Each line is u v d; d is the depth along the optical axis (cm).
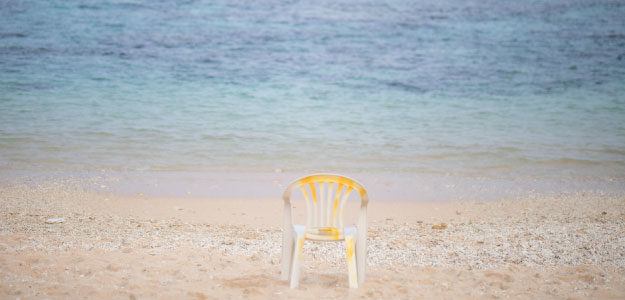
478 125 1462
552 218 758
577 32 2833
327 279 499
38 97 1642
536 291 463
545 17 3169
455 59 2366
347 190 467
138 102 1639
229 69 2130
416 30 2853
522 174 1033
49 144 1175
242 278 487
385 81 2020
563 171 1056
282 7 3297
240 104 1664
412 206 833
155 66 2127
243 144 1232
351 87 1928
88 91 1747
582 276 495
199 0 3362
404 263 551
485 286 476
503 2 3591
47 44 2375
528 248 597
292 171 1034
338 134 1345
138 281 470
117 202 820
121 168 1021
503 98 1802
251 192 897
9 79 1855
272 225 728
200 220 744
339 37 2694
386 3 3491
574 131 1398
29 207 768
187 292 446
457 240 641
